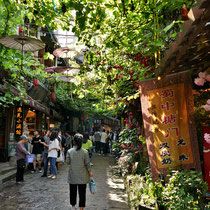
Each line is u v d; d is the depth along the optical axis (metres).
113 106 10.98
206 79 4.06
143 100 4.32
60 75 10.30
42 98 17.48
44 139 11.02
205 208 3.50
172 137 4.16
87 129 32.59
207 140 4.23
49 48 17.95
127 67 6.95
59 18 5.43
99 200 6.85
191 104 4.20
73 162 5.49
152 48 3.79
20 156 9.02
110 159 18.17
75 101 25.11
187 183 3.74
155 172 4.13
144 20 4.98
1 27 7.50
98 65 6.88
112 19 5.56
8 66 7.99
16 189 8.02
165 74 3.90
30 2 5.64
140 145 7.74
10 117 13.27
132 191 5.73
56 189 8.07
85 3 4.68
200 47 3.24
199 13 2.27
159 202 3.94
